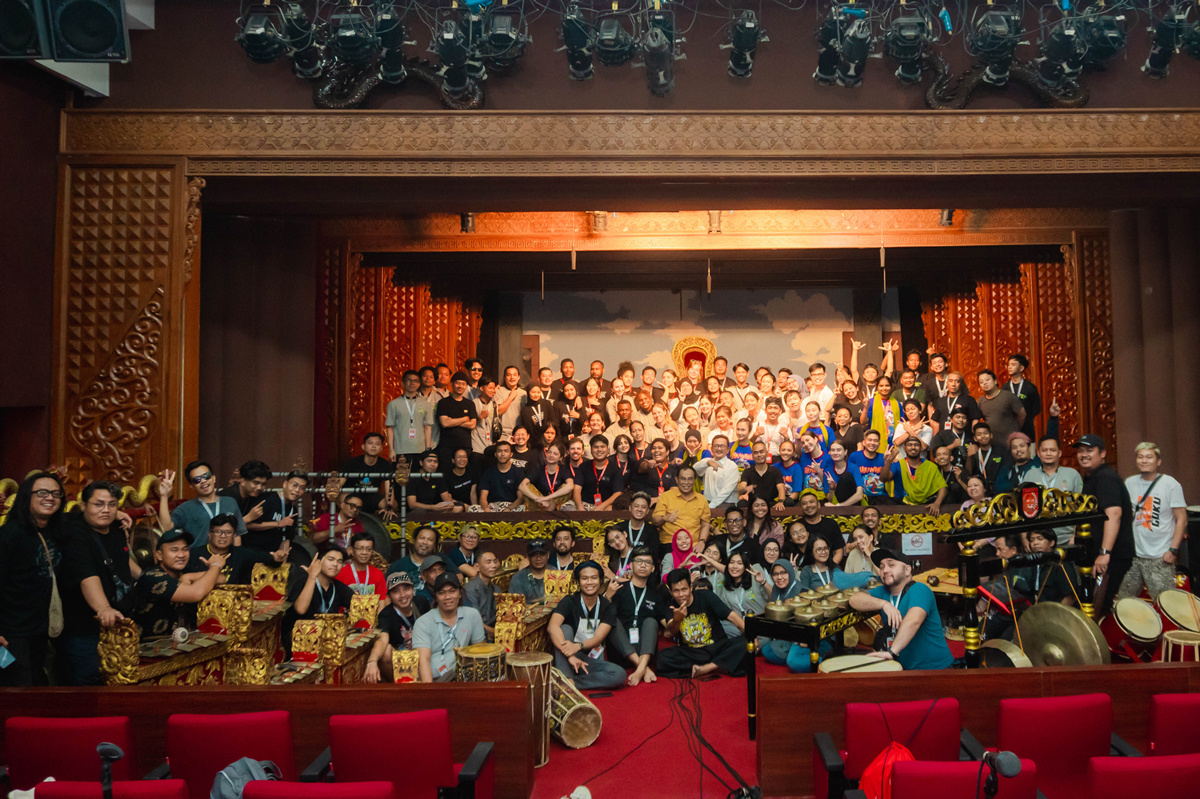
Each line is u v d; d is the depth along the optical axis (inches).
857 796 151.4
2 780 167.0
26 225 315.6
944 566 366.0
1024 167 333.4
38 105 321.7
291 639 242.8
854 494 386.6
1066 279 476.7
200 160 332.8
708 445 447.8
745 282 605.3
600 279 599.2
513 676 213.0
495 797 184.9
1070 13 327.9
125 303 329.1
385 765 162.4
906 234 468.8
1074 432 493.7
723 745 220.4
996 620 278.4
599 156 332.8
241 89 336.5
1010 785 136.0
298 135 333.4
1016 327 533.6
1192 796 136.6
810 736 185.2
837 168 334.0
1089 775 137.7
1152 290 401.1
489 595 298.5
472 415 469.4
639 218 474.6
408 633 258.1
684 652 282.0
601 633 273.9
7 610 197.9
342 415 467.8
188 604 227.8
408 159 333.4
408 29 336.2
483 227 475.5
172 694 184.2
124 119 333.4
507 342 630.5
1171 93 336.8
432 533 301.7
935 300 601.6
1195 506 358.6
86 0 283.1
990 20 314.7
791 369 622.5
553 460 408.2
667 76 327.0
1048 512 239.0
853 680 185.8
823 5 339.0
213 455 384.2
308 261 404.2
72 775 163.6
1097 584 254.7
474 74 328.8
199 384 382.3
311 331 403.5
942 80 333.7
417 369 538.0
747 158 333.7
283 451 397.1
